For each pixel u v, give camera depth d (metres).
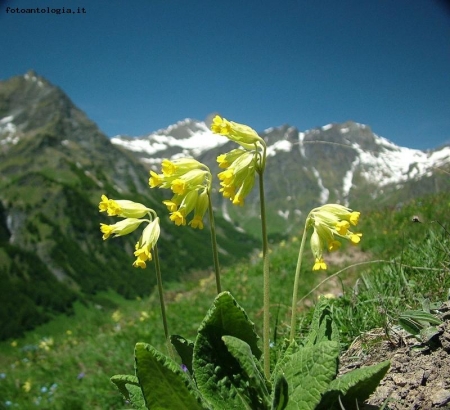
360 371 0.20
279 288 0.82
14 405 0.64
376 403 0.23
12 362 0.96
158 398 0.20
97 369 0.68
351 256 0.88
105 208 0.28
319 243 0.25
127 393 0.25
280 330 0.41
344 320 0.33
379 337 0.30
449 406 0.21
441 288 0.33
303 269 0.88
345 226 0.24
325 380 0.19
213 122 0.25
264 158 0.24
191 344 0.25
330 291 0.70
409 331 0.26
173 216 0.25
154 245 0.26
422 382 0.23
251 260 1.26
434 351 0.25
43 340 1.04
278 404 0.20
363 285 0.39
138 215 0.27
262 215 0.24
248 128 0.24
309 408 0.19
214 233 0.25
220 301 0.21
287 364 0.21
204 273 1.43
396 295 0.33
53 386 0.66
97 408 0.58
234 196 0.25
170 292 1.26
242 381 0.21
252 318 0.68
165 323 0.25
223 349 0.22
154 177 0.26
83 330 1.08
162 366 0.19
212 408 0.21
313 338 0.23
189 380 0.20
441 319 0.27
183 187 0.25
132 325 0.90
